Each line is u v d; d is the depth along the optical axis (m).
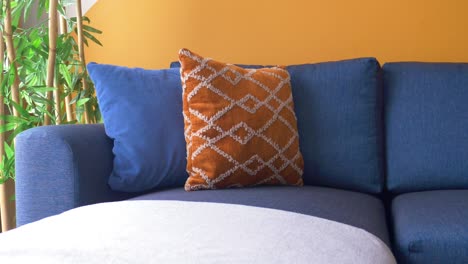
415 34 2.12
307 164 1.75
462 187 1.68
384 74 1.86
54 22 1.93
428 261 1.17
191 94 1.56
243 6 2.28
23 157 1.46
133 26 2.41
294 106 1.79
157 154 1.58
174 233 0.97
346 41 2.19
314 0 2.21
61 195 1.44
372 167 1.74
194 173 1.54
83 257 0.86
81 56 2.17
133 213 1.10
